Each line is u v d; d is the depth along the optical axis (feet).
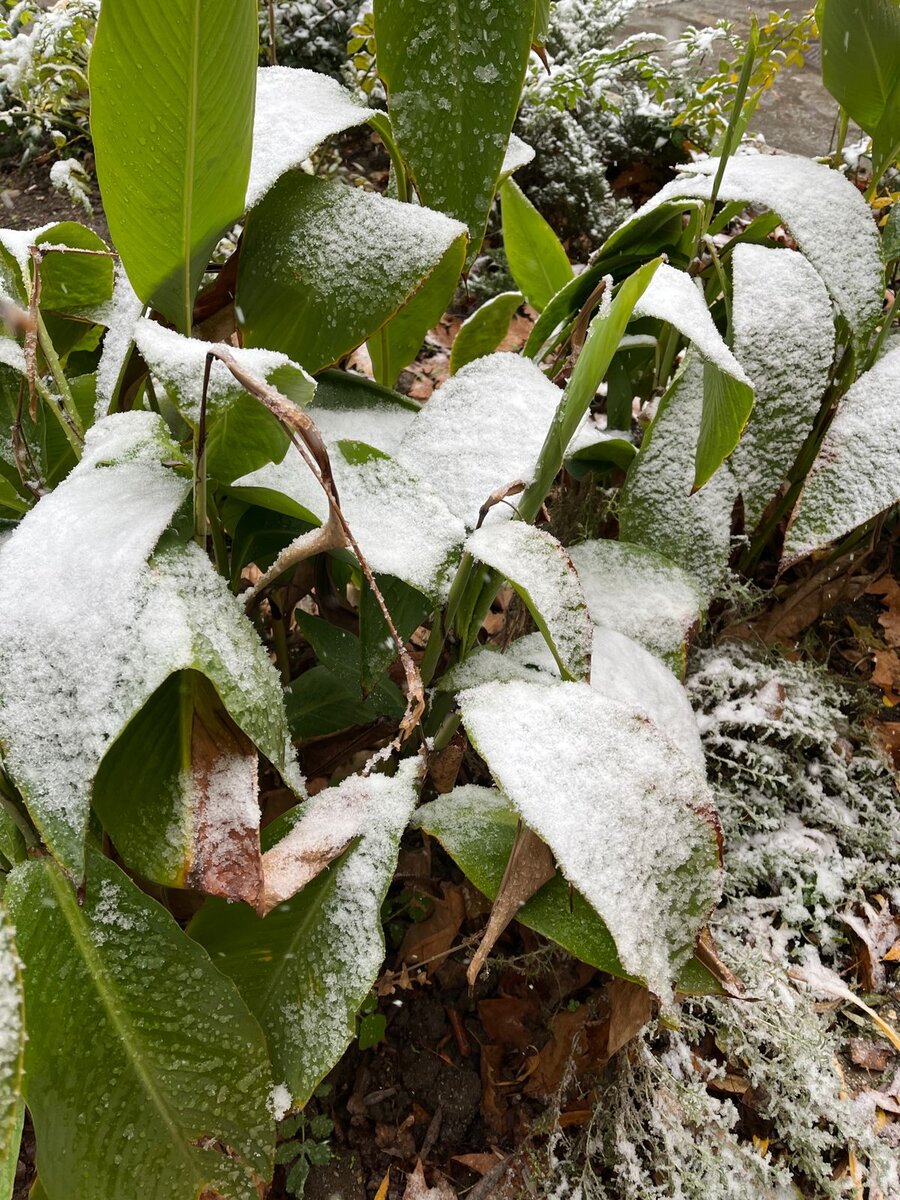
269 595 2.92
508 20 2.45
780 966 3.06
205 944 2.20
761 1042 2.92
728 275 3.53
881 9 2.93
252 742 2.07
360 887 2.19
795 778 3.51
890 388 3.08
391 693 2.75
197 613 1.92
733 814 3.41
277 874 2.02
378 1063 2.91
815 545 3.02
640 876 1.97
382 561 2.16
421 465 2.57
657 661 2.72
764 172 3.21
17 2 6.52
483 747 2.00
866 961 3.21
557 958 2.94
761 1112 2.85
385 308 2.43
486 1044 2.94
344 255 2.49
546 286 3.89
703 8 9.26
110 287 2.81
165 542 2.04
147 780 2.00
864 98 3.22
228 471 2.19
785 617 4.03
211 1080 2.01
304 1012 2.14
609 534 4.03
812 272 3.18
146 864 1.93
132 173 2.00
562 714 2.10
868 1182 2.72
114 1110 1.96
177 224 2.12
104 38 1.77
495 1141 2.78
